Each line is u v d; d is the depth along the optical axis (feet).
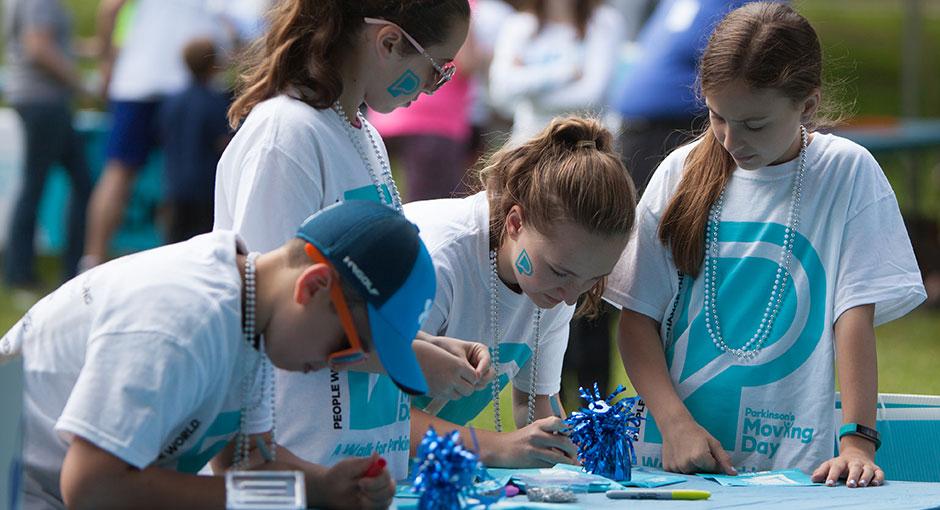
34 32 46.06
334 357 12.68
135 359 12.05
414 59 16.02
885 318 17.53
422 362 15.31
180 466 13.94
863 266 17.11
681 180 17.95
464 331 16.94
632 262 18.12
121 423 11.93
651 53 30.25
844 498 14.49
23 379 12.30
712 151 17.93
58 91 46.85
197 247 12.98
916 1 58.70
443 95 40.06
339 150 15.98
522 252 15.85
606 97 35.78
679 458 16.89
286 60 16.08
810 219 17.52
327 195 15.85
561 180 15.37
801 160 17.61
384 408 15.67
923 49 84.33
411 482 15.71
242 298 12.76
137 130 46.06
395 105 16.48
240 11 44.29
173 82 45.50
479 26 44.55
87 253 48.93
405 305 12.42
